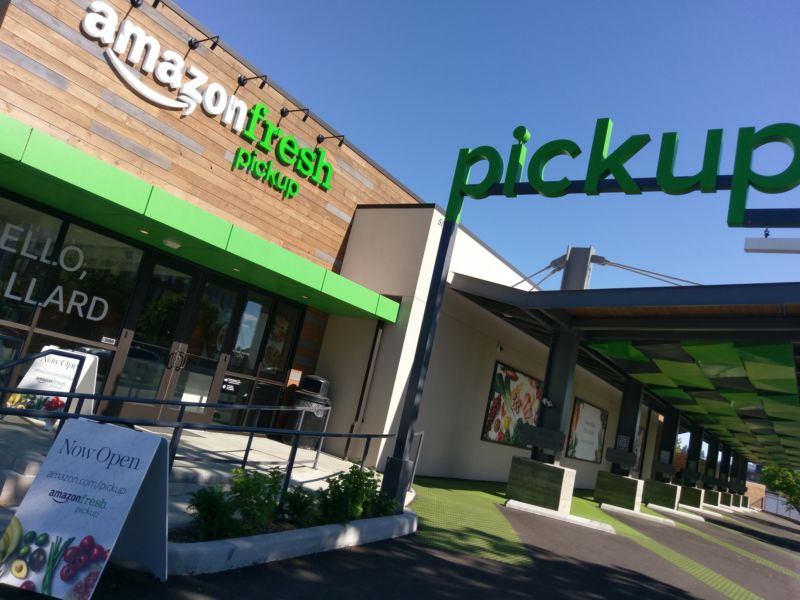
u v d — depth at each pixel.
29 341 7.91
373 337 11.88
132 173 8.63
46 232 8.04
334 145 12.09
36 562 3.29
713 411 20.30
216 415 10.50
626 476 15.69
